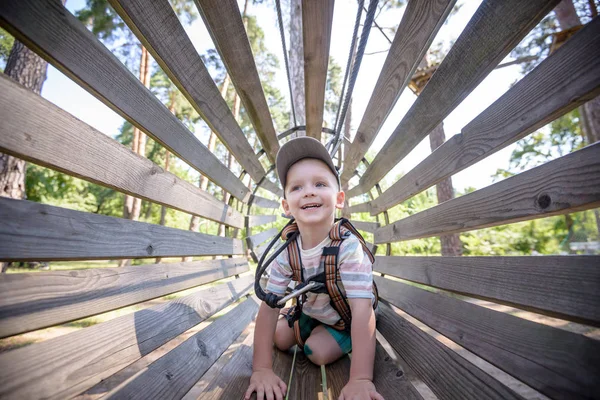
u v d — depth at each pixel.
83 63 0.88
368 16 1.41
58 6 0.81
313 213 1.43
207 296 1.85
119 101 1.04
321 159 1.56
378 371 1.38
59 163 0.80
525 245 10.95
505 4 0.94
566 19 7.44
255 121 2.53
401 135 1.86
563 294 0.75
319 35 1.87
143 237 1.23
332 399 1.24
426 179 1.66
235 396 1.19
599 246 9.50
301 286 1.44
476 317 1.11
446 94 1.29
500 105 1.02
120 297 1.08
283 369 1.52
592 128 7.18
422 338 1.40
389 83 1.78
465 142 1.25
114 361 0.98
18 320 0.72
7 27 0.67
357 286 1.33
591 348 0.68
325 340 1.53
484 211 1.12
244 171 3.12
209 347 1.54
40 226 0.77
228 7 1.43
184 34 1.33
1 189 7.31
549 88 0.81
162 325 1.28
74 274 0.90
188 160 1.64
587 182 0.69
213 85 1.70
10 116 0.68
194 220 13.82
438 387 1.16
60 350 0.81
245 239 3.53
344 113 2.10
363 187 3.26
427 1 1.29
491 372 3.04
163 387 1.08
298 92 7.15
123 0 0.98
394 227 2.32
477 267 1.12
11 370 0.67
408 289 1.88
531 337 0.85
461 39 1.15
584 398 0.68
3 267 5.57
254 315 2.54
